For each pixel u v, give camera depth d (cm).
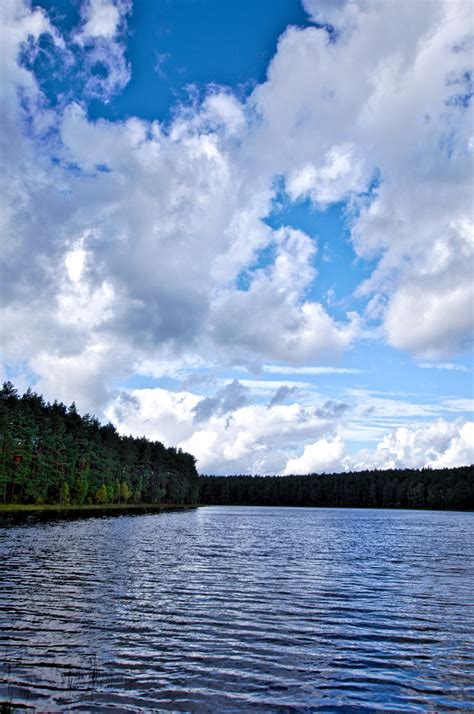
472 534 8281
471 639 1894
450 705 1315
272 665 1570
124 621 2016
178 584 2905
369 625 2075
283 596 2648
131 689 1348
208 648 1712
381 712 1268
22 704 1234
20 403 11650
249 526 9881
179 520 11188
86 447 14225
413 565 4131
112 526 7538
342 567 3925
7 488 11175
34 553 3975
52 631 1836
